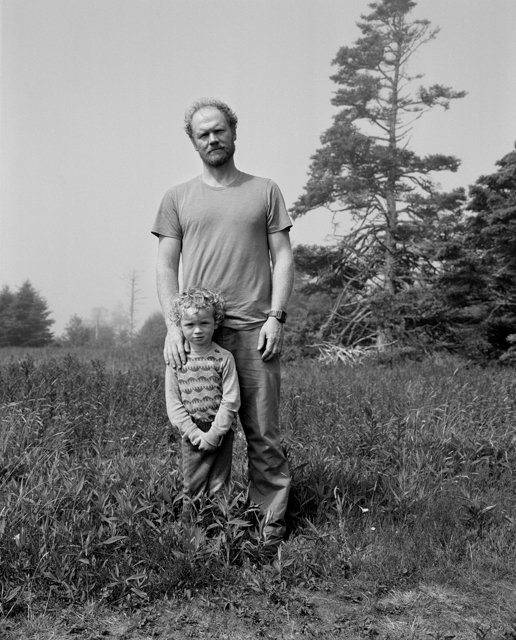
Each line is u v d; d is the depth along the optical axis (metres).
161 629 2.77
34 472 4.09
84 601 2.93
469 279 15.61
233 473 4.39
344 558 3.34
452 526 3.84
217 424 3.27
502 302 15.98
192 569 3.07
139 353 19.00
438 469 4.90
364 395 7.54
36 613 2.84
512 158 15.25
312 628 2.80
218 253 3.38
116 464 4.14
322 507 3.91
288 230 3.56
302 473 4.23
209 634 2.74
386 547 3.55
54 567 3.03
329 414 6.45
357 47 22.58
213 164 3.38
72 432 5.39
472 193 15.41
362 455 5.11
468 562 3.46
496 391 7.77
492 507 3.86
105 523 3.41
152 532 3.29
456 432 5.65
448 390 7.57
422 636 2.76
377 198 21.03
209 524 3.43
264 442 3.45
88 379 7.56
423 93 21.53
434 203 20.83
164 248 3.55
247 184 3.46
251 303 3.40
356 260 21.20
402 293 18.27
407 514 3.98
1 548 3.07
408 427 5.78
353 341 21.25
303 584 3.15
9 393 6.34
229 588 3.05
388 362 16.17
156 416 6.05
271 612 2.92
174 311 3.39
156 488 3.75
